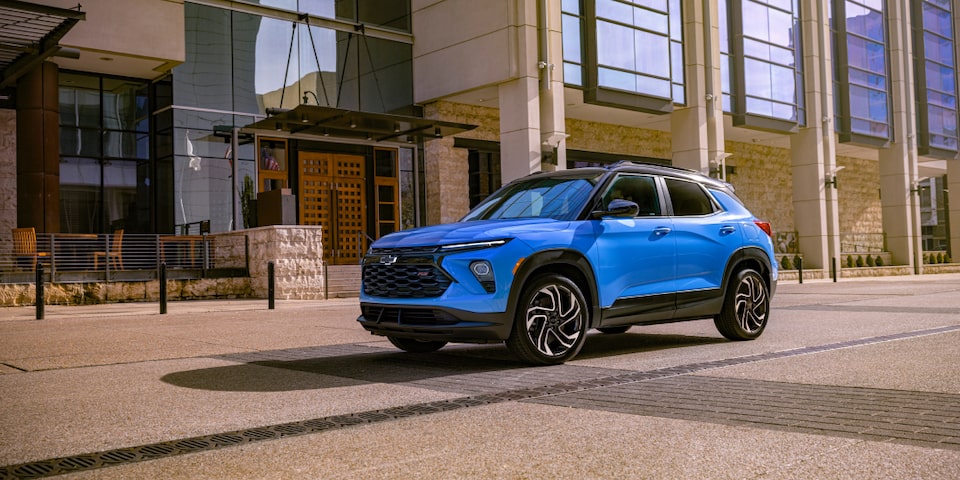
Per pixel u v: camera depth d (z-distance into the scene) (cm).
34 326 1129
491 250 638
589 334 946
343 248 2522
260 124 2189
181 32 2141
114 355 777
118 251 1888
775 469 331
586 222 707
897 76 3925
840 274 3412
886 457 347
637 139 3328
